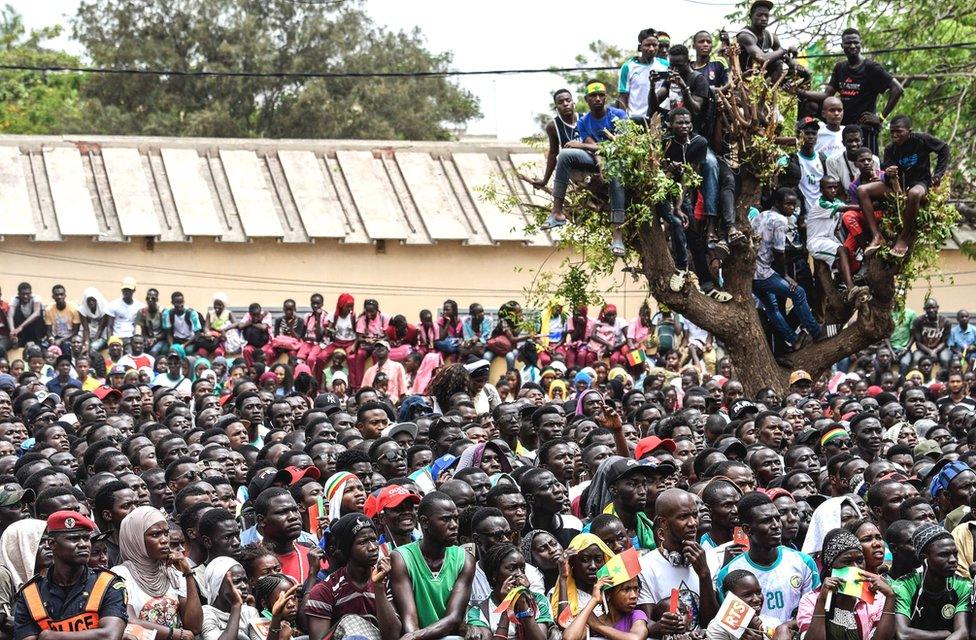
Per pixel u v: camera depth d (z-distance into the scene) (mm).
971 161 45875
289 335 39344
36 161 48094
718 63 30172
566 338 38625
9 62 79250
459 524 17000
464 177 51000
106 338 39938
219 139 50656
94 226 45594
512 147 53062
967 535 18562
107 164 48469
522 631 15531
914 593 16578
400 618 15148
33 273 45531
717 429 25484
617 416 22547
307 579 16641
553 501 18312
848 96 32344
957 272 51750
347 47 81000
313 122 78438
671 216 29625
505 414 24500
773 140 29719
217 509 17375
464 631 15406
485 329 38812
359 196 49344
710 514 18250
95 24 79938
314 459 21469
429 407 26703
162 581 15953
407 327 37875
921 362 41312
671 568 16422
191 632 15719
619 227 28500
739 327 30609
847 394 32281
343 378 36406
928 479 21938
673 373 36594
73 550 14461
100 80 78625
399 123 80375
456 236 48281
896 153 30125
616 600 15695
